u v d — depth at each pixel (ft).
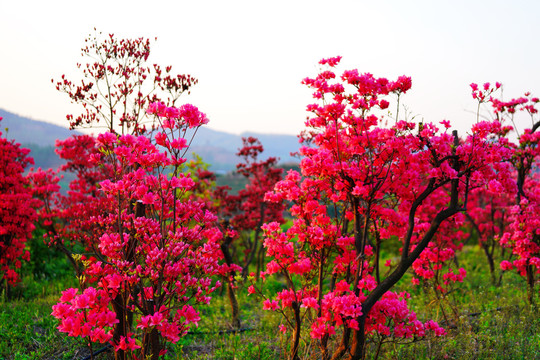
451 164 19.60
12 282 32.71
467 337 23.34
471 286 37.29
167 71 24.04
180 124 16.99
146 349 16.63
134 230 17.54
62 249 32.55
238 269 25.72
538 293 30.58
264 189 44.01
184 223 18.15
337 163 17.78
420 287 34.65
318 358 20.53
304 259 18.75
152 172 17.53
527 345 22.56
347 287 18.40
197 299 16.37
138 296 18.94
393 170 19.01
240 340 24.45
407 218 20.57
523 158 30.19
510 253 47.70
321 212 18.49
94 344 21.80
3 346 21.75
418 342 22.97
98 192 34.50
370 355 21.58
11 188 34.71
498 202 44.93
